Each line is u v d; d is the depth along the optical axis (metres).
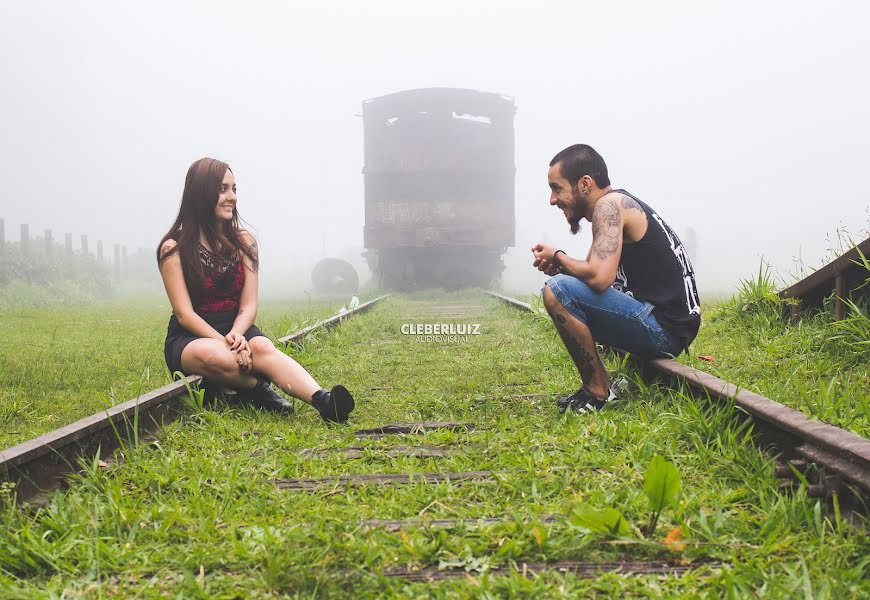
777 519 2.13
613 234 3.75
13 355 6.58
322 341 7.48
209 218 4.16
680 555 2.00
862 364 4.47
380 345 7.57
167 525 2.24
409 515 2.37
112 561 2.04
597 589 1.83
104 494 2.53
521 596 1.78
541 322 8.25
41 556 2.03
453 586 1.83
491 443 3.21
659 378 3.98
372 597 1.80
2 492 2.28
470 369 5.67
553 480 2.62
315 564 1.94
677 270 3.96
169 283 4.10
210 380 4.07
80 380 5.14
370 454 3.10
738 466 2.65
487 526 2.18
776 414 2.70
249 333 4.19
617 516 2.06
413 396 4.61
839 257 5.14
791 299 5.71
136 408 3.11
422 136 21.05
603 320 3.85
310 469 2.92
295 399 4.34
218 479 2.71
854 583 1.79
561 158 3.91
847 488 2.19
